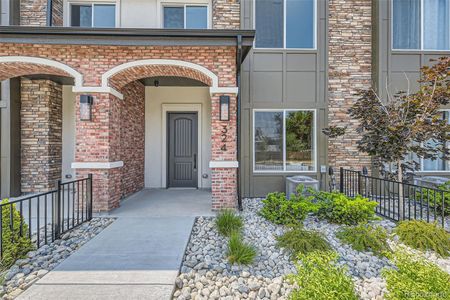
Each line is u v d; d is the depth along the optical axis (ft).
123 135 23.88
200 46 18.47
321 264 8.62
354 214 15.78
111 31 17.34
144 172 29.99
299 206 15.89
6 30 16.97
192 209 20.26
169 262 11.37
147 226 16.11
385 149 16.81
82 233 15.14
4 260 10.99
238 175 20.20
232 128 19.25
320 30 24.77
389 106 18.10
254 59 24.54
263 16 24.73
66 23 26.23
